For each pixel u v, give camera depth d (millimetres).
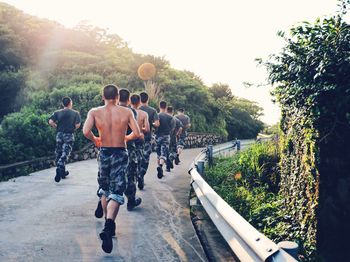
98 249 4133
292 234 4543
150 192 7617
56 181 8375
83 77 24906
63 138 8562
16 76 27281
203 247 4402
